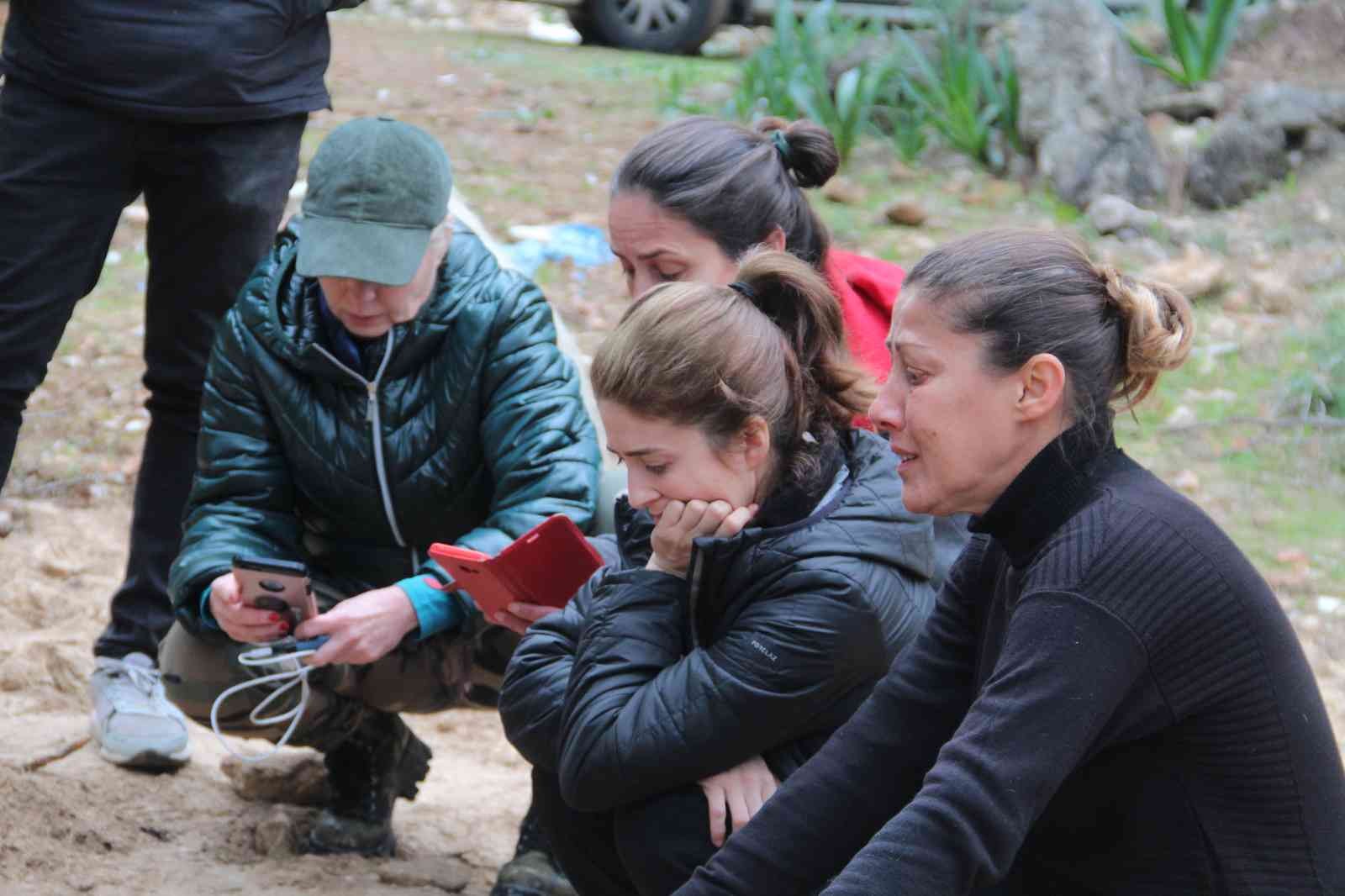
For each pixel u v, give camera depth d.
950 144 9.99
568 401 3.88
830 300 3.03
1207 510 6.34
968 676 2.61
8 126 4.30
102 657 4.72
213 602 3.70
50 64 4.23
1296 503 6.43
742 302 2.92
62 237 4.35
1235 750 2.30
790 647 2.85
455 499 3.95
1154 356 2.38
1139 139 9.29
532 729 3.13
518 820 4.61
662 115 11.18
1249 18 10.45
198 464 3.99
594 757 2.91
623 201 3.49
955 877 2.19
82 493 6.68
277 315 3.86
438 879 4.06
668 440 2.85
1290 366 7.38
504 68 12.44
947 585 2.66
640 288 3.54
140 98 4.25
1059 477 2.37
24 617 5.69
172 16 4.23
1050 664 2.23
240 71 4.32
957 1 10.79
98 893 3.84
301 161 9.45
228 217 4.46
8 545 6.21
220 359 3.95
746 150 3.52
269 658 3.65
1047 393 2.34
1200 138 9.45
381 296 3.71
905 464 2.45
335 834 4.19
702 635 2.97
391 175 3.65
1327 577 5.91
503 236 8.59
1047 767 2.21
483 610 3.47
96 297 8.18
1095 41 9.55
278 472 3.97
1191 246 8.30
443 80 11.92
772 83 10.43
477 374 3.86
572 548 3.26
